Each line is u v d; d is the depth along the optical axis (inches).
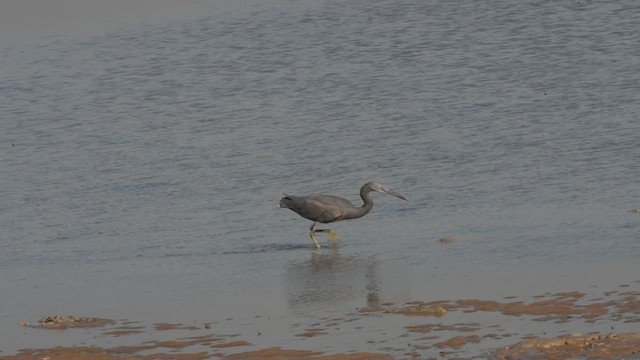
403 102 1403.8
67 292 760.3
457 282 719.7
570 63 1552.7
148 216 994.7
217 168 1158.3
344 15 1941.4
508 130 1233.4
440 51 1675.7
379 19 1898.4
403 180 1067.9
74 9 2018.9
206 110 1433.3
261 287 747.4
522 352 558.9
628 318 609.6
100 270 820.0
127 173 1159.0
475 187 1018.7
